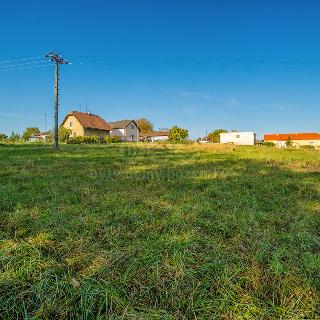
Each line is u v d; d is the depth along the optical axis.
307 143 82.94
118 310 2.60
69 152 20.22
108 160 14.93
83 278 3.02
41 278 2.99
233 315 2.53
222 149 25.06
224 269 3.15
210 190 7.36
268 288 2.92
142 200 6.21
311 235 4.19
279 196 6.87
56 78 23.75
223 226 4.59
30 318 2.49
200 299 2.72
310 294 2.77
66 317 2.56
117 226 4.58
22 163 12.85
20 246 3.64
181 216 5.01
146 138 87.62
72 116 63.59
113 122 79.88
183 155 18.77
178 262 3.29
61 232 4.28
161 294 2.82
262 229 4.51
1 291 2.79
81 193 6.80
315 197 6.89
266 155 19.94
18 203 5.74
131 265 3.24
